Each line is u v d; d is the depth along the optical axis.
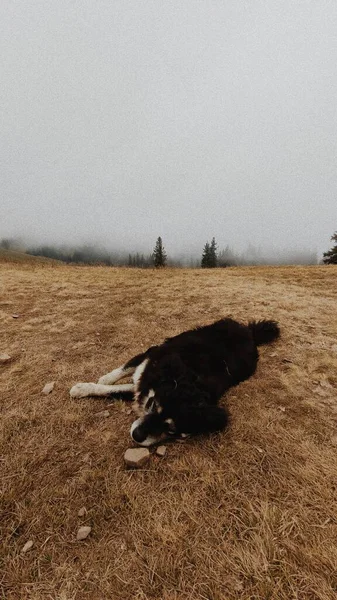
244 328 4.23
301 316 5.72
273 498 1.94
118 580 1.50
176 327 5.23
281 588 1.44
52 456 2.31
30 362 3.88
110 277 11.12
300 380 3.43
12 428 2.61
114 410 2.88
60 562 1.59
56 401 3.01
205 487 2.03
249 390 3.25
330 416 2.79
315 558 1.56
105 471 2.16
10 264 15.28
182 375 2.57
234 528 1.75
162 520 1.80
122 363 3.89
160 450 2.34
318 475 2.08
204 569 1.54
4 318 5.64
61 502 1.93
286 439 2.46
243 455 2.29
